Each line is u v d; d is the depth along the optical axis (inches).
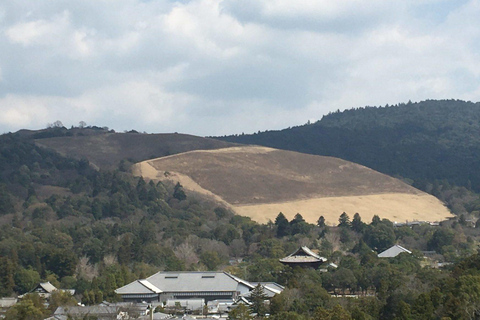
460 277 7047.2
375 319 6958.7
